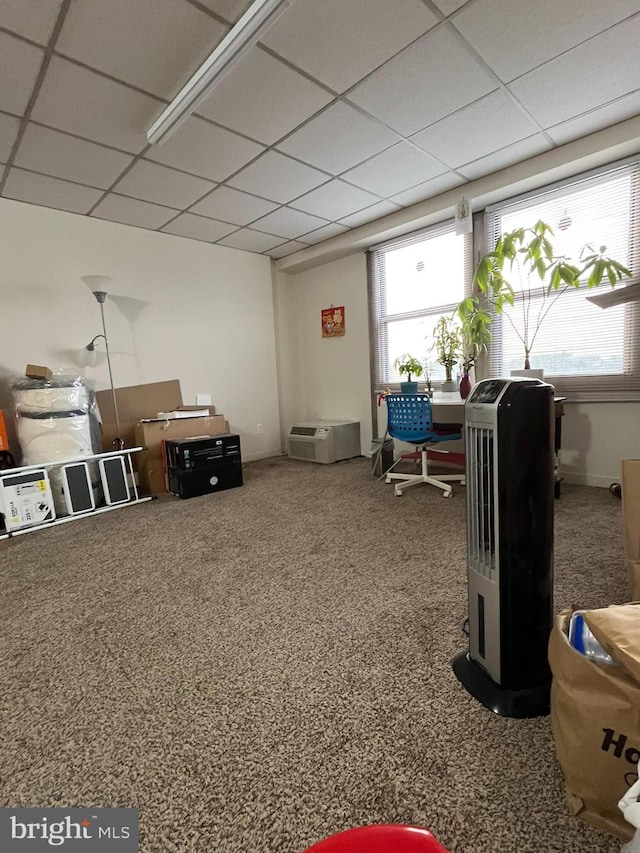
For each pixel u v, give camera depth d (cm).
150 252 398
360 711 105
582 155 265
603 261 251
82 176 288
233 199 335
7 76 191
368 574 183
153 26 168
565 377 309
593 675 72
